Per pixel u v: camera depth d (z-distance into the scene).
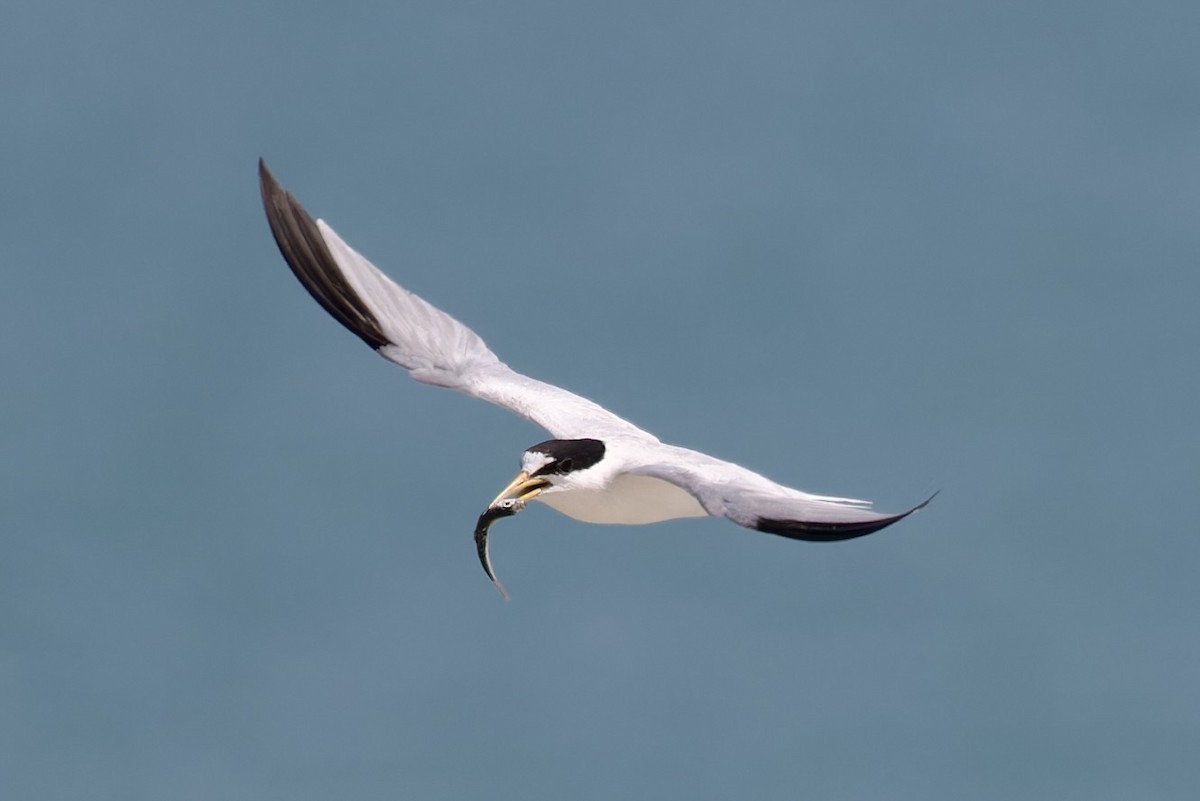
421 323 14.33
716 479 11.62
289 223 14.13
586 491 12.64
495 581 12.53
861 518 10.68
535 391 13.77
